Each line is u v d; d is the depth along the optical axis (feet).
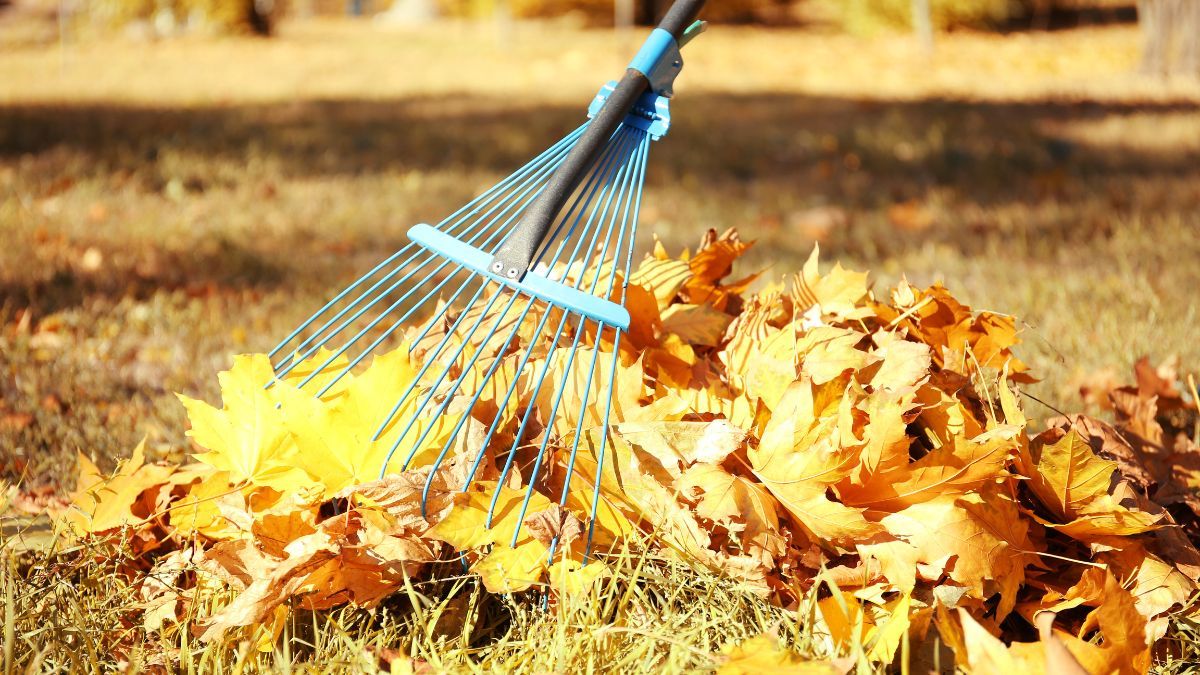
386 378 6.06
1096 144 18.54
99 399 7.82
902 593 5.84
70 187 14.39
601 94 6.39
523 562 5.80
